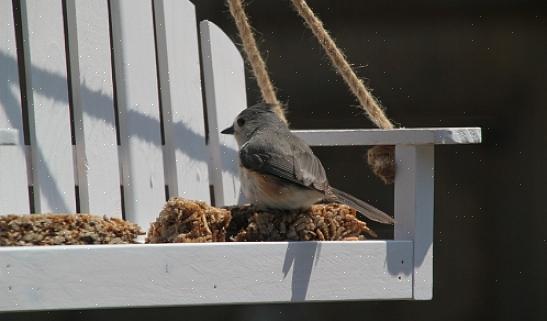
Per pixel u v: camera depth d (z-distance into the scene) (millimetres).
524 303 11820
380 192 11781
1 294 6258
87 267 6438
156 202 8984
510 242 11922
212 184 9492
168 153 9180
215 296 6730
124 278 6516
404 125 11922
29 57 8359
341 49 12000
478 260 11961
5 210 8094
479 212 11977
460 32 12008
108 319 11758
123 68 8906
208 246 6711
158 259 6590
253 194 7543
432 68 12008
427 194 7441
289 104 11945
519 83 11906
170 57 9242
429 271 7379
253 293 6832
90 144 8594
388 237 11555
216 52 9586
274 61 12016
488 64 11984
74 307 6402
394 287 7266
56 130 8445
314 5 12062
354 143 7879
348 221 7410
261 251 6859
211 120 9523
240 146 8477
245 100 9758
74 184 8523
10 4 8352
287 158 7438
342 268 7105
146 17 9133
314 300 7016
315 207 7430
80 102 8594
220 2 12094
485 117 11984
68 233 6832
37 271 6332
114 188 8719
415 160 7430
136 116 8938
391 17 12062
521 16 11922
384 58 12000
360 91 8727
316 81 12000
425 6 12062
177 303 6629
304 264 6988
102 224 6926
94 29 8750
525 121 11898
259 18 12070
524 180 11898
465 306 11938
